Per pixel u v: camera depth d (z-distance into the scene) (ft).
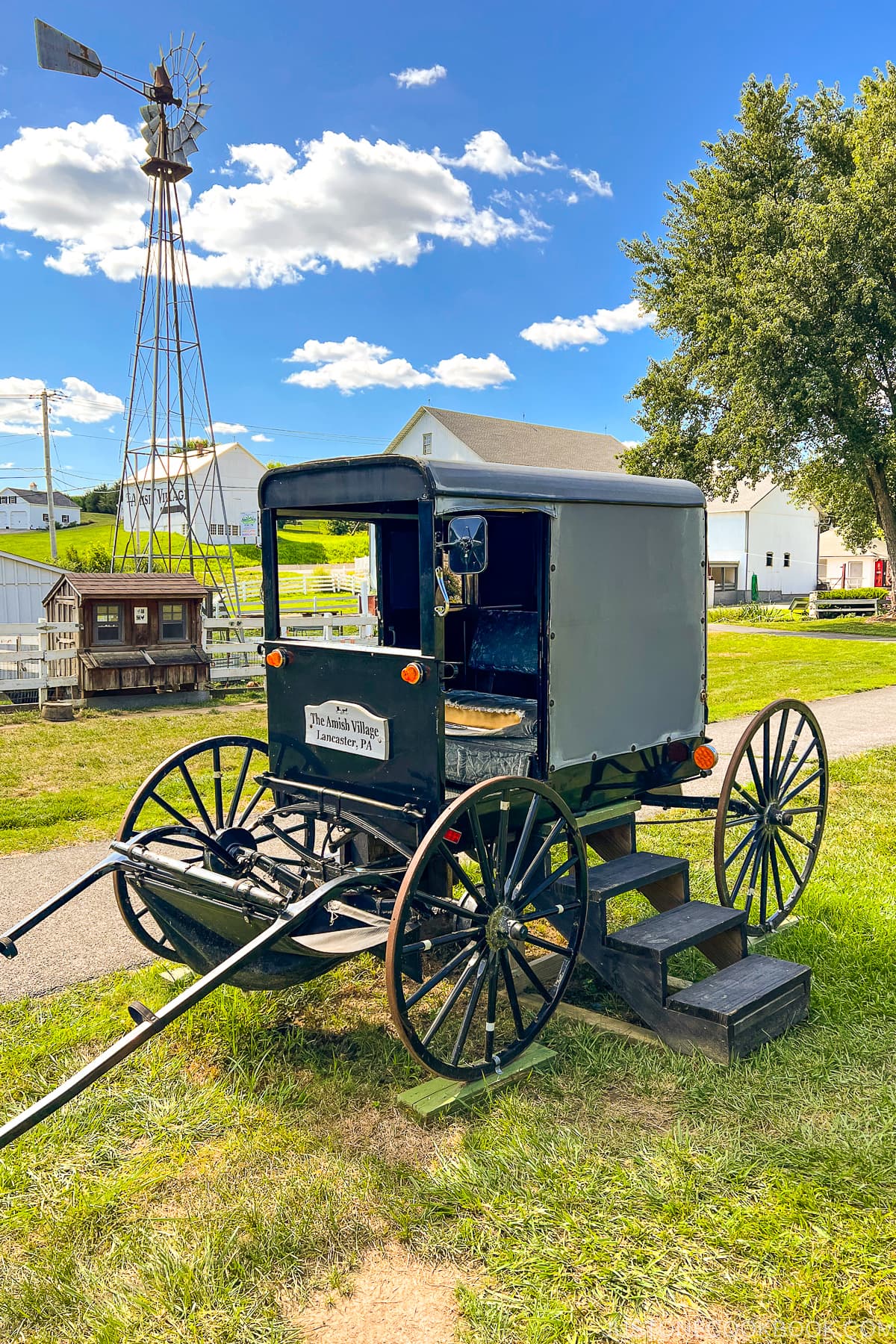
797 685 51.47
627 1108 11.73
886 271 83.66
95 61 57.41
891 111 85.35
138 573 48.55
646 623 15.37
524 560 16.70
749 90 89.30
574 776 14.42
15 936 12.87
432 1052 11.55
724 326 87.56
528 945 17.26
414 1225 9.55
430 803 12.25
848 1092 11.91
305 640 14.12
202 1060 13.02
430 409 112.78
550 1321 8.28
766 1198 9.87
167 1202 10.12
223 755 33.99
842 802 26.16
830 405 83.20
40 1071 12.64
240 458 201.67
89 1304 8.67
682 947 13.39
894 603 102.78
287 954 11.66
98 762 32.58
